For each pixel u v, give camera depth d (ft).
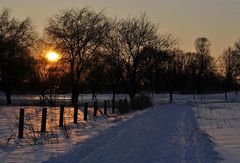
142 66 209.97
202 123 88.89
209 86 403.54
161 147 50.39
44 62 186.19
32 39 197.98
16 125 77.36
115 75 205.87
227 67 367.45
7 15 195.72
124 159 41.60
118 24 204.64
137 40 206.28
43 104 162.91
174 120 95.09
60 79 186.50
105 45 193.88
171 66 288.30
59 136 61.26
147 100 165.17
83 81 200.95
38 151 46.75
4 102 198.80
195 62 393.50
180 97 311.68
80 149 47.85
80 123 83.71
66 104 176.55
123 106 125.29
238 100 271.90
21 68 197.88
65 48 187.11
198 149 48.85
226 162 39.78
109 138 58.80
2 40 194.18
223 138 59.31
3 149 48.34
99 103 183.42
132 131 68.64
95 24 190.08
